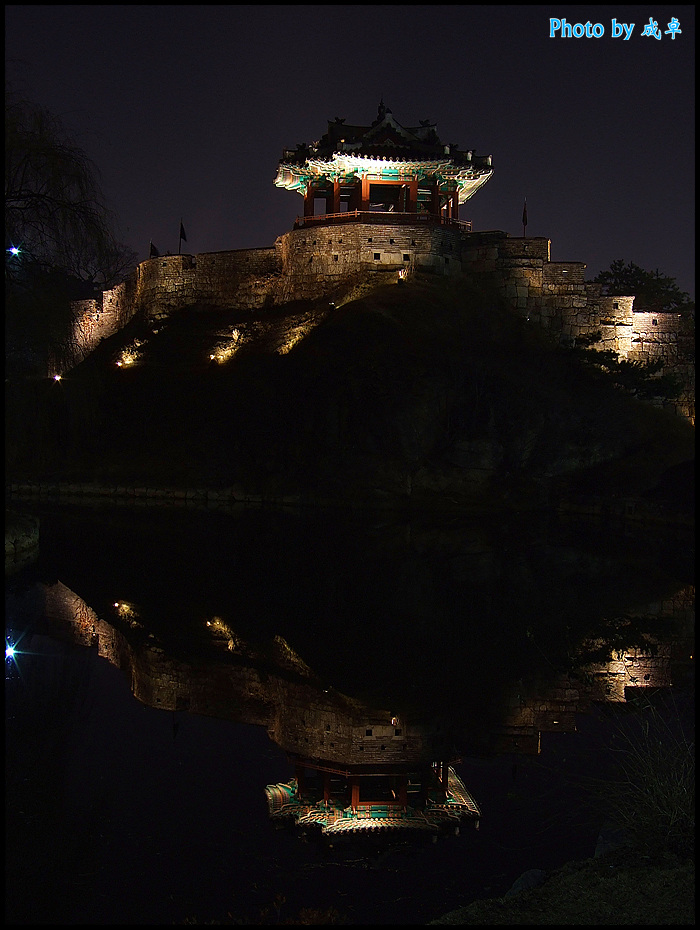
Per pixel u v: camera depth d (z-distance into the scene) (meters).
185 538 36.88
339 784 11.48
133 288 88.94
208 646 18.78
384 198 82.94
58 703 13.96
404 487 55.50
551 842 9.09
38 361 28.31
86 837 8.84
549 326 71.88
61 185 26.72
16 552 29.52
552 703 14.70
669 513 42.12
